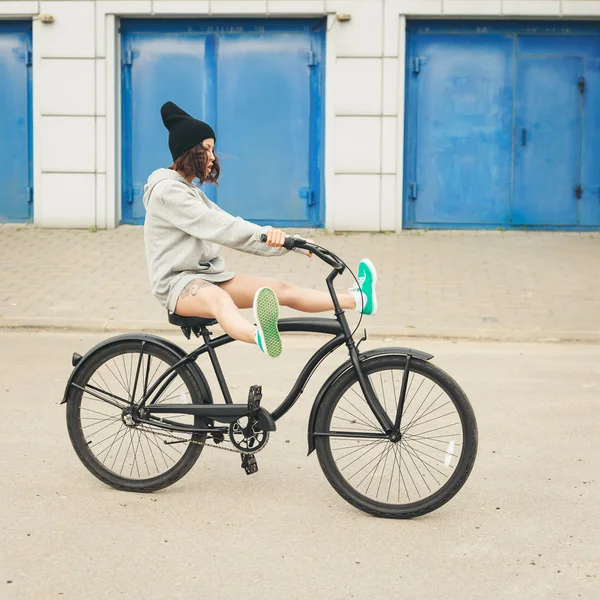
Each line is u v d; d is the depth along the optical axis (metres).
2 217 14.00
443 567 4.16
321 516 4.74
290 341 8.80
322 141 13.67
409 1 13.24
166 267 4.91
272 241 4.66
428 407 4.76
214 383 7.19
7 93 13.81
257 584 3.98
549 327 9.07
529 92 13.54
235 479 5.26
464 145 13.65
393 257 12.06
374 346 8.56
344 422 4.82
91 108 13.61
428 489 4.76
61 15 13.48
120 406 5.07
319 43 13.52
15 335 8.96
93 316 9.45
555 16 13.19
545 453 5.68
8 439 5.89
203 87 13.65
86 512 4.76
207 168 4.98
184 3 13.31
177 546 4.36
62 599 3.84
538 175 13.68
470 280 10.92
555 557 4.27
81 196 13.74
